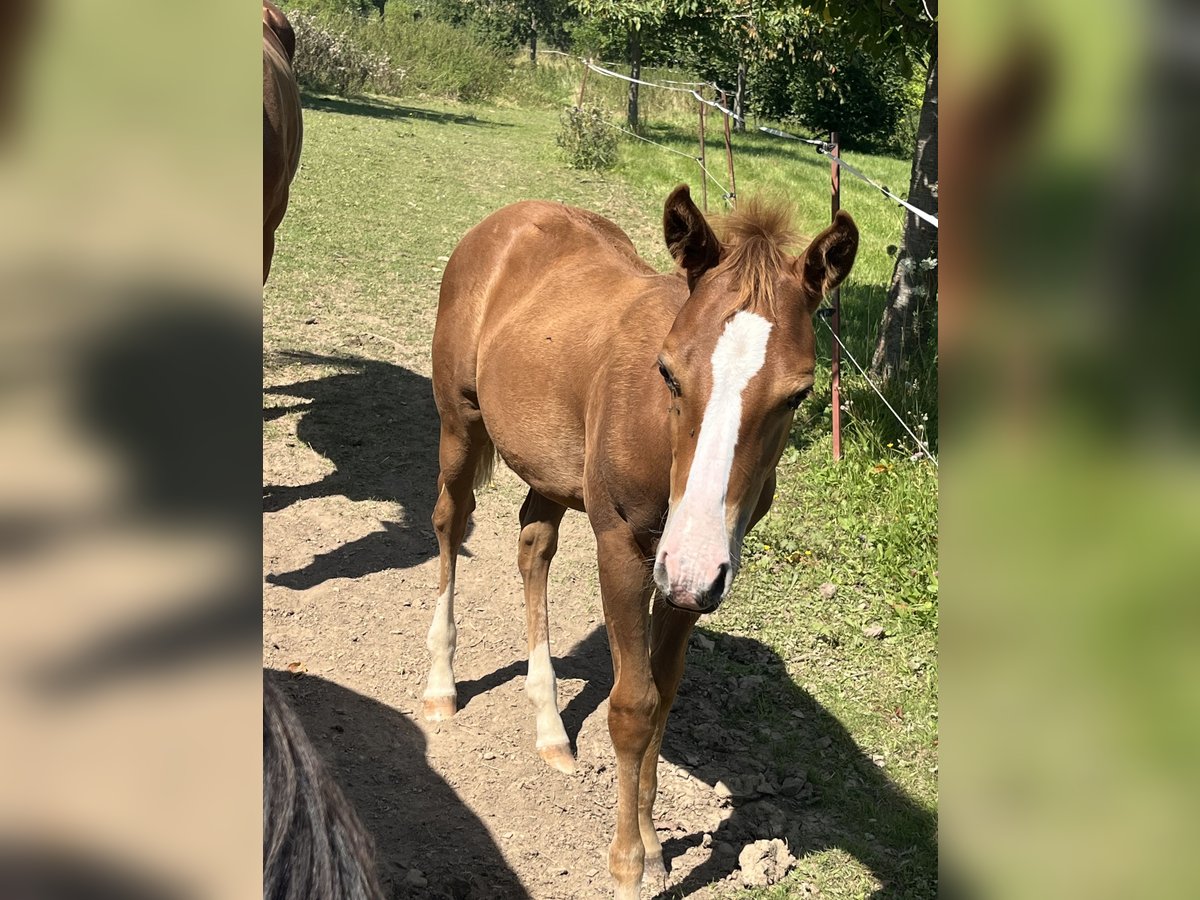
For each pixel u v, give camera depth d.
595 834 3.19
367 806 3.17
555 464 3.11
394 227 10.95
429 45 26.47
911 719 3.81
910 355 6.35
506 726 3.66
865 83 24.70
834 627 4.38
